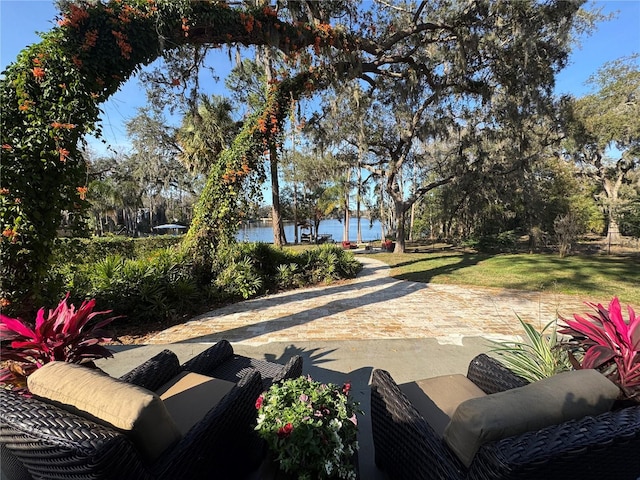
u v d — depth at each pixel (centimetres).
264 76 1027
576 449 97
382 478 176
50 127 308
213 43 445
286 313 507
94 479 95
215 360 242
